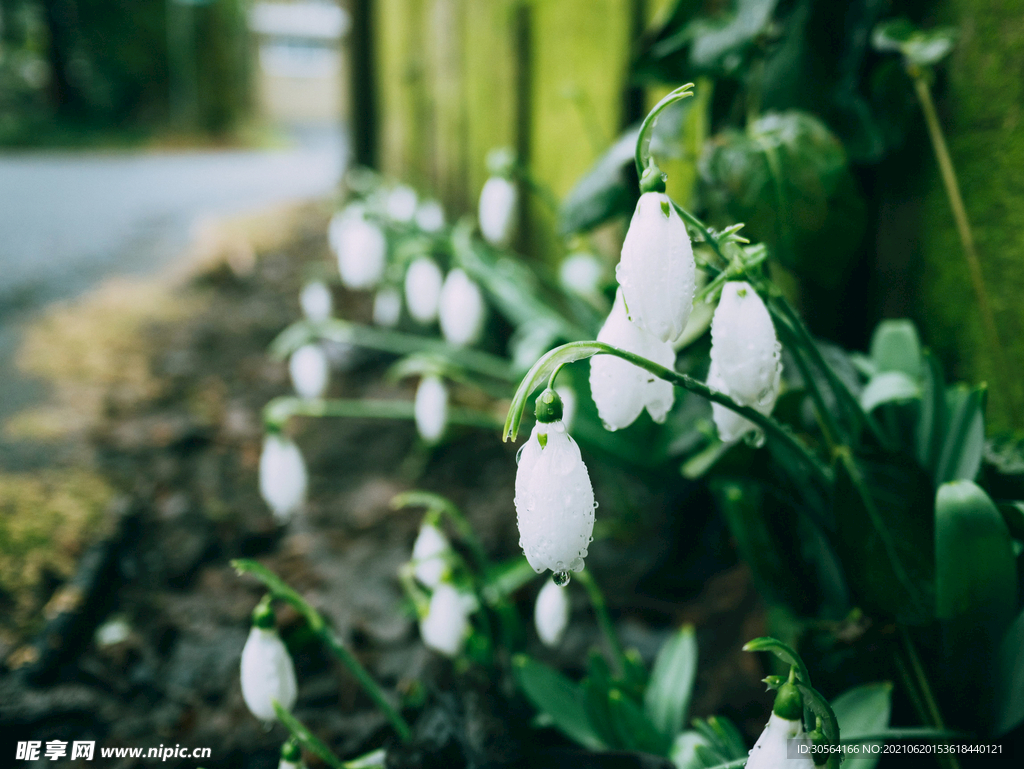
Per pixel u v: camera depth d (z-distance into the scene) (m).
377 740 0.25
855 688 0.20
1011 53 0.23
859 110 0.26
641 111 0.40
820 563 0.23
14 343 0.57
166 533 0.37
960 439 0.21
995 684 0.19
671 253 0.15
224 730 0.26
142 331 0.63
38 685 0.27
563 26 0.46
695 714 0.26
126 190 1.40
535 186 0.31
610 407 0.16
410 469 0.43
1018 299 0.23
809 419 0.23
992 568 0.18
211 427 0.48
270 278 0.79
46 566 0.32
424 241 0.38
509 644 0.25
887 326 0.25
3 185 1.38
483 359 0.40
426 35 0.75
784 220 0.24
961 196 0.25
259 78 3.97
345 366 0.57
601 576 0.33
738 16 0.27
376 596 0.32
